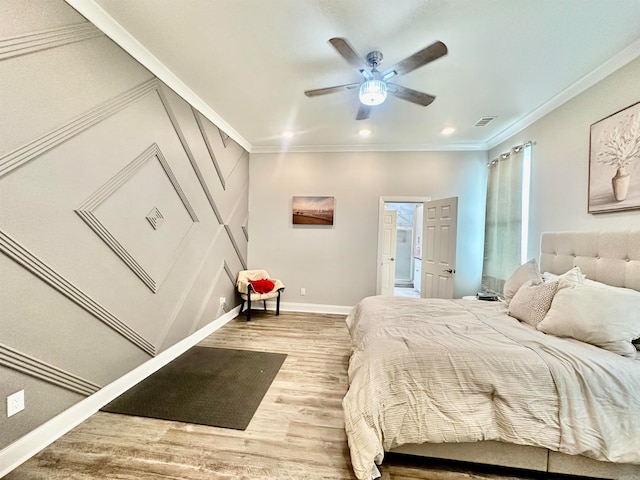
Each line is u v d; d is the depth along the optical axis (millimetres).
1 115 1415
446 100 2943
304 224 4789
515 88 2678
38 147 1583
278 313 4523
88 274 1922
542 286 2150
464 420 1461
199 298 3375
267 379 2510
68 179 1760
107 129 2016
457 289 4453
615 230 2115
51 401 1705
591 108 2418
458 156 4438
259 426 1891
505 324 2100
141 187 2375
